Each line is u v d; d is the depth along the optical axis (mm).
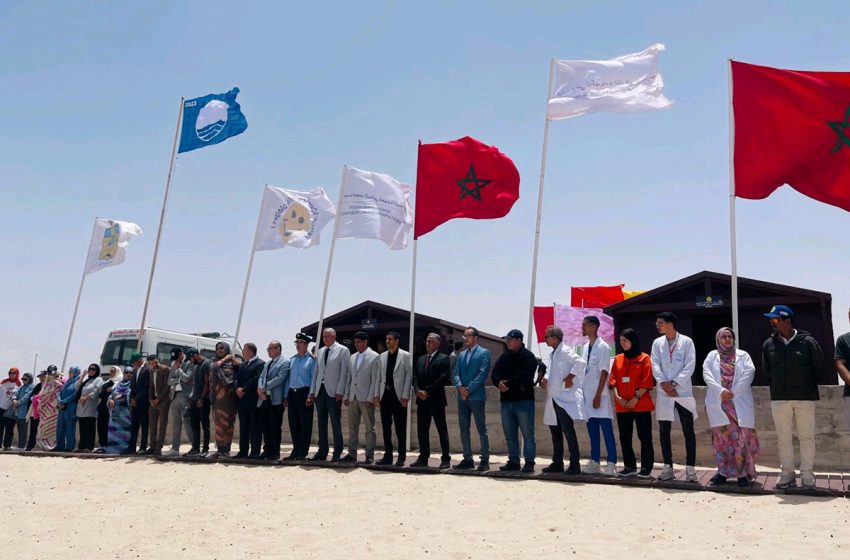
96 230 17969
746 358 8375
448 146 12898
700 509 7285
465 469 9914
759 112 9977
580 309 18422
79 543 6660
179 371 13234
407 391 10727
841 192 9445
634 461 9055
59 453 13844
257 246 15266
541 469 9852
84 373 14758
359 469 10555
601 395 9141
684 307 16297
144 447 13320
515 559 5730
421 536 6586
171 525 7316
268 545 6391
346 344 12961
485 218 12578
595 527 6723
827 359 14820
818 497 7523
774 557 5562
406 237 14047
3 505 8742
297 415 11656
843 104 9586
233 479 10219
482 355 10219
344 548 6227
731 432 8250
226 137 15594
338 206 13867
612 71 11844
